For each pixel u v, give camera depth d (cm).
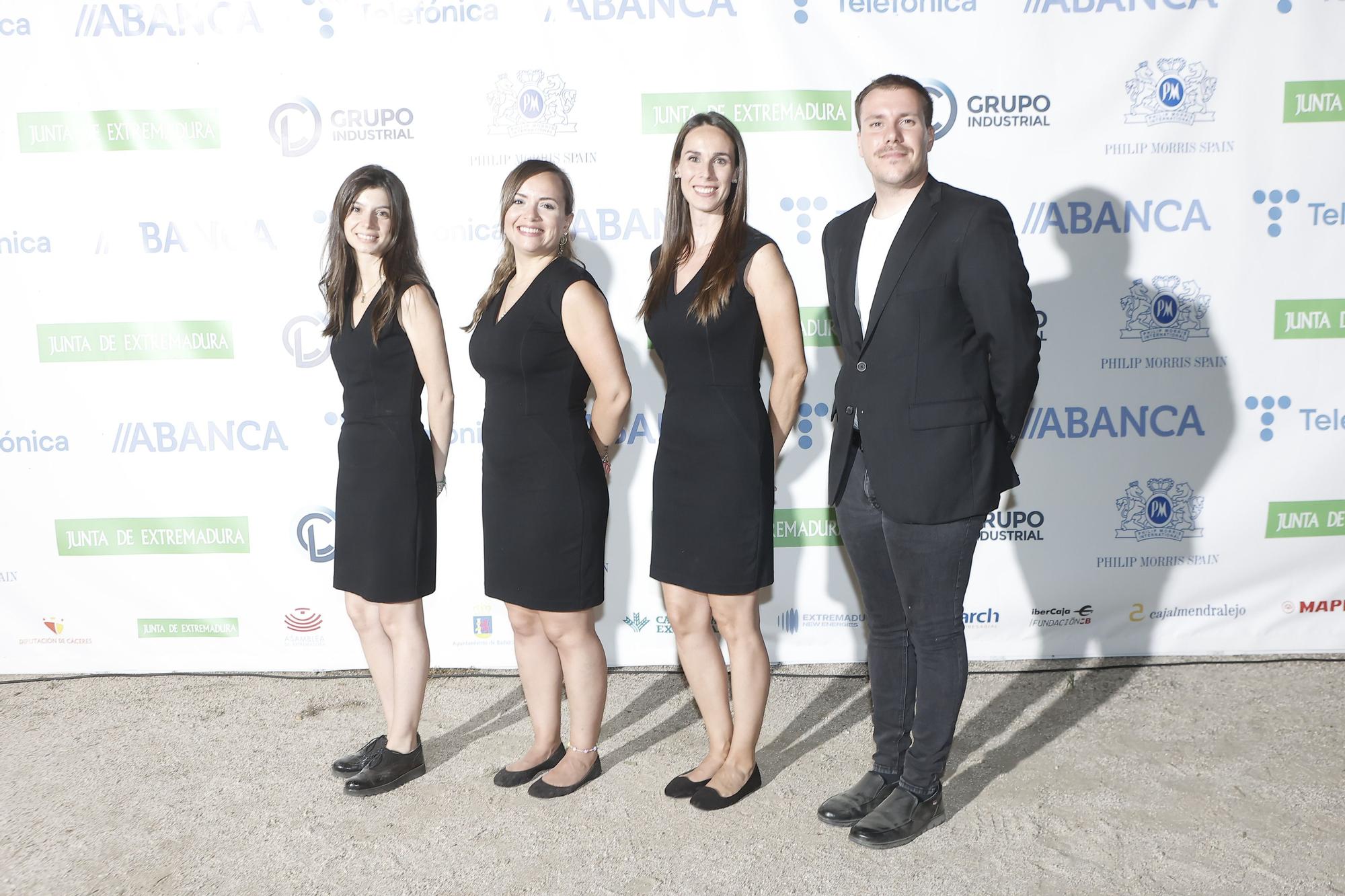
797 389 247
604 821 248
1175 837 233
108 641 351
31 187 328
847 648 351
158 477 343
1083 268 329
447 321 335
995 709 309
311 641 351
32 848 239
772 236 330
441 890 220
